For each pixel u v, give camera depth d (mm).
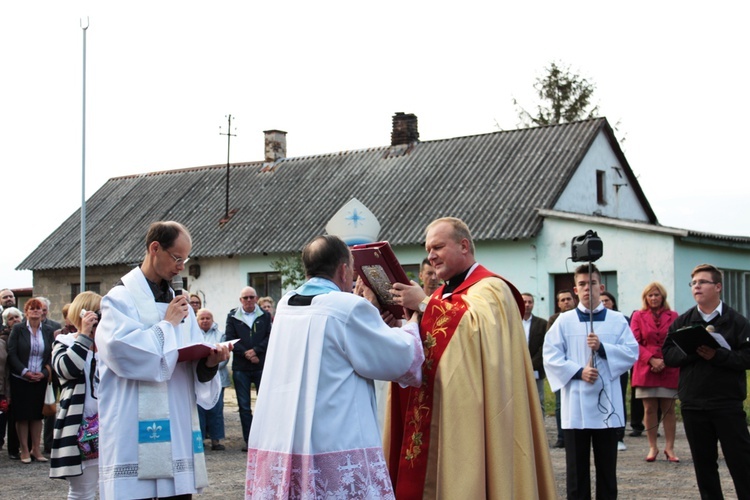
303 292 4633
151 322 4918
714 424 6797
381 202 25922
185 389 5027
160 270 5039
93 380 6254
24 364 11078
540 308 22422
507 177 24828
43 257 30562
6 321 12094
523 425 5070
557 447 11242
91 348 6289
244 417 11891
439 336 5023
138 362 4734
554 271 22344
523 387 5125
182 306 4973
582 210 25141
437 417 4984
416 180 26469
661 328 10375
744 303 23906
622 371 7242
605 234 21719
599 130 25781
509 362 5062
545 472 5203
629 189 27500
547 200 23141
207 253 27094
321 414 4375
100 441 4855
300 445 4367
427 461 4992
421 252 24219
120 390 4844
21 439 11156
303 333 4484
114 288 4949
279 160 31125
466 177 25594
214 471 10195
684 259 21281
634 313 10664
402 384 4680
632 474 9484
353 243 7766
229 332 12000
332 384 4410
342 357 4449
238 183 30516
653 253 21094
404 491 5035
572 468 7191
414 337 4645
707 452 6879
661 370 10234
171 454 4840
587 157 25562
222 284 27406
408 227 24312
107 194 33281
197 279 27828
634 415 12625
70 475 6105
